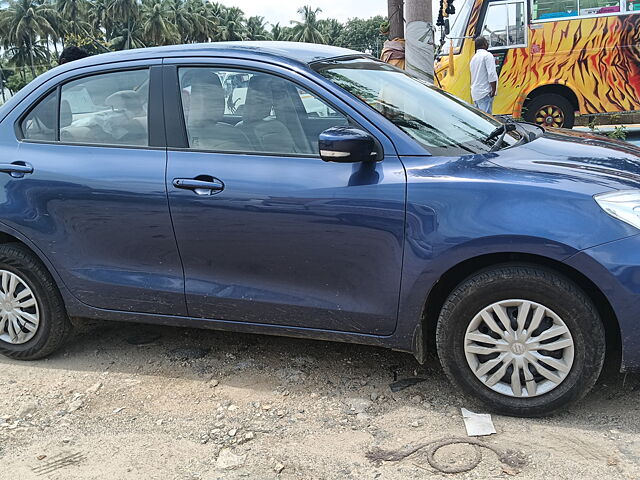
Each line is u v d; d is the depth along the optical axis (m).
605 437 2.85
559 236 2.75
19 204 3.67
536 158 3.17
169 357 3.92
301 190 3.14
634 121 10.19
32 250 3.73
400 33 9.78
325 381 3.53
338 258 3.14
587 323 2.81
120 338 4.24
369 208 3.03
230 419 3.20
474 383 3.07
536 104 10.37
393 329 3.16
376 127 3.16
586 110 10.13
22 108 3.82
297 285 3.27
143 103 3.57
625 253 2.70
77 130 3.69
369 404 3.26
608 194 2.80
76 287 3.70
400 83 3.73
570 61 10.03
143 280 3.55
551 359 2.91
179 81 3.53
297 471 2.76
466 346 3.03
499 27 10.23
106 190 3.49
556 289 2.81
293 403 3.32
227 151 3.35
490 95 9.58
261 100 3.38
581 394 2.92
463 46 10.38
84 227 3.58
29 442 3.10
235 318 3.44
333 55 3.73
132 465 2.87
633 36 9.73
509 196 2.86
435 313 3.26
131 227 3.49
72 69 3.79
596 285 2.75
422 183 2.98
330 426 3.09
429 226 2.94
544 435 2.89
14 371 3.87
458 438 2.91
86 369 3.84
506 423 3.01
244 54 3.48
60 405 3.43
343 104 3.23
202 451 2.95
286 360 3.79
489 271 2.94
